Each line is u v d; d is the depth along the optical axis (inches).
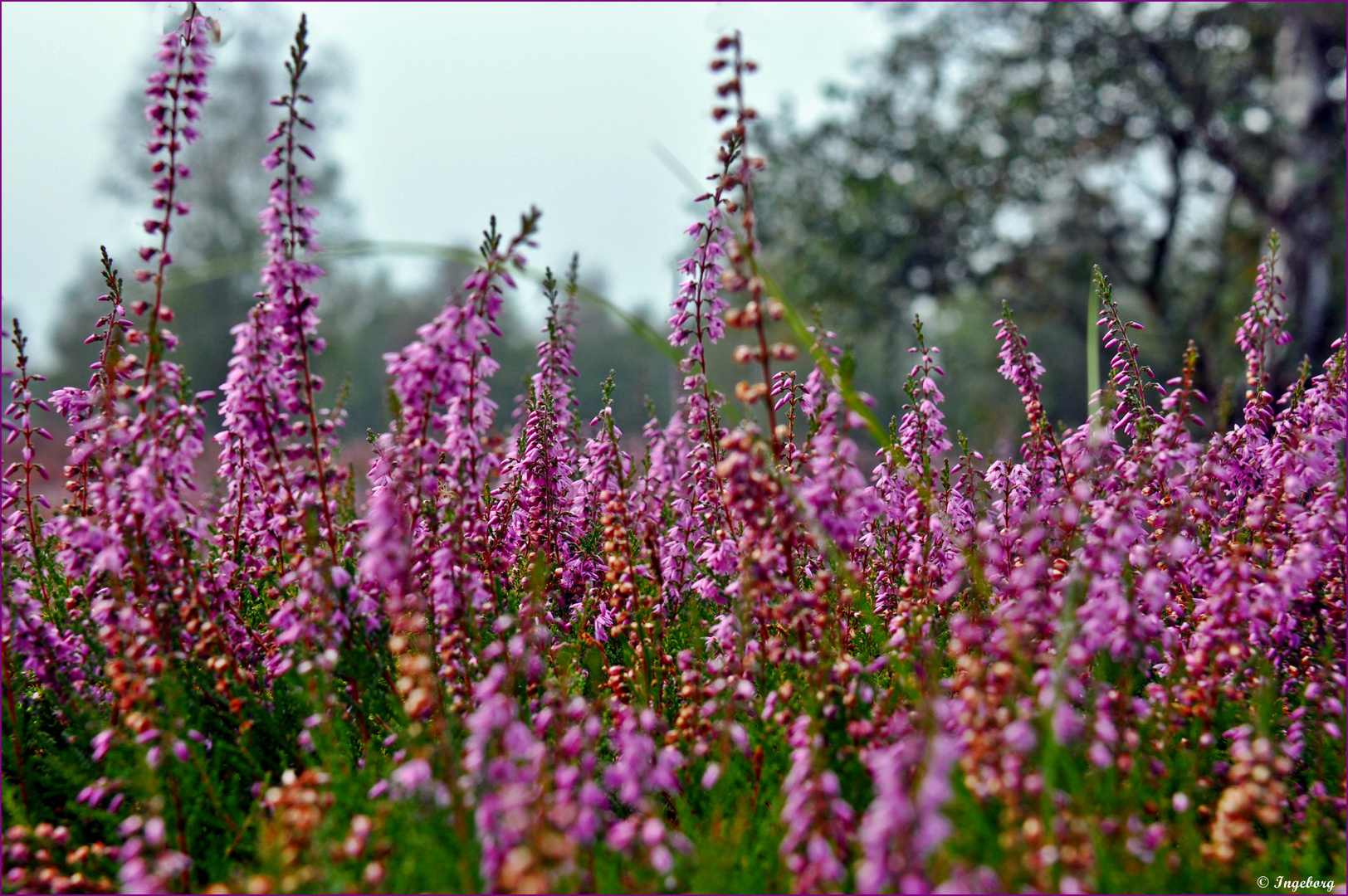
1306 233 679.7
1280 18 722.2
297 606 129.6
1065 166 857.5
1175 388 148.7
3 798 125.6
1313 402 152.8
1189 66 810.8
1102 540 124.4
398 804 113.3
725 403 139.9
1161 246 846.5
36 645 135.0
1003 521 159.6
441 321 119.1
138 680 118.7
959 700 115.3
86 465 149.6
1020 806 99.3
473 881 103.9
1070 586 121.6
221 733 137.0
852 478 119.6
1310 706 130.9
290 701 138.7
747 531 128.6
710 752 125.0
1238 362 759.1
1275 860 110.0
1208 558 132.3
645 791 113.0
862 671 125.8
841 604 146.1
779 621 128.3
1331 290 741.3
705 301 146.6
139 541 129.9
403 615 129.1
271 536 150.4
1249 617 126.4
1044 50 821.2
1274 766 108.9
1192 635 134.8
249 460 151.1
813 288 853.2
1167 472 138.9
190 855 115.9
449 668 127.0
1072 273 855.7
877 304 847.1
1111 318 162.7
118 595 127.6
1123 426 157.1
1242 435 157.6
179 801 120.4
